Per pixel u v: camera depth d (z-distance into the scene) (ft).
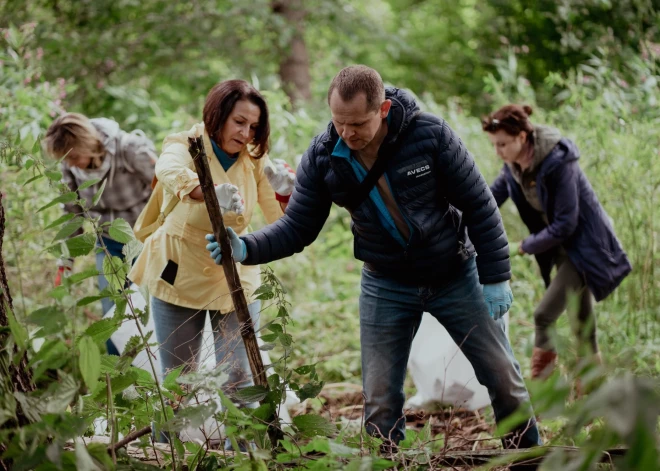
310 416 8.55
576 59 36.94
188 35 34.45
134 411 8.54
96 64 32.65
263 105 10.60
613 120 18.29
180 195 10.00
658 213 16.62
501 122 13.21
